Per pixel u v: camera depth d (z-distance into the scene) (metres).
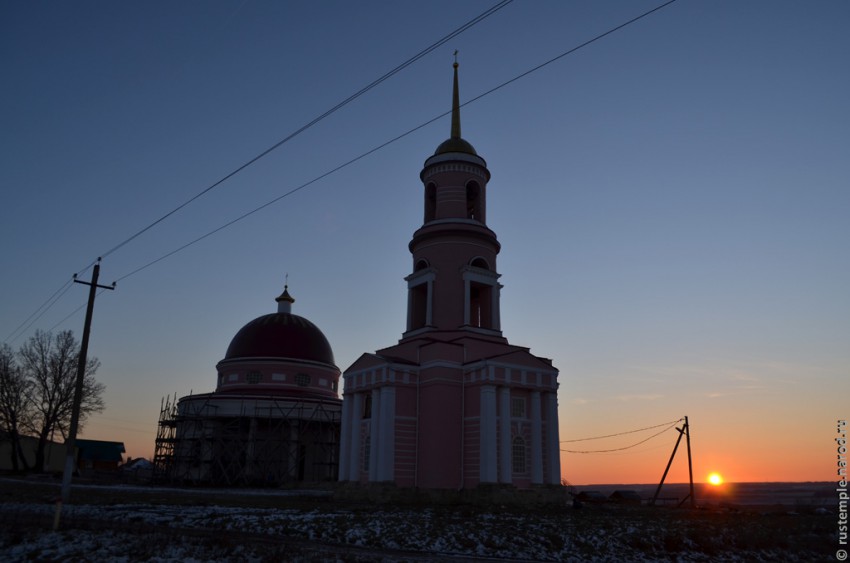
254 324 78.19
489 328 52.31
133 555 19.53
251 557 19.88
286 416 68.44
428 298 51.69
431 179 56.03
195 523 28.02
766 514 43.72
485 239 53.41
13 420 70.62
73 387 72.50
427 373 47.41
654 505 54.69
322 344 79.31
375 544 24.97
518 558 23.98
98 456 105.06
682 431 55.66
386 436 45.34
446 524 29.48
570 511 40.00
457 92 59.12
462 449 46.00
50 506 32.91
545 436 47.78
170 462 70.69
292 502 40.91
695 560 25.23
